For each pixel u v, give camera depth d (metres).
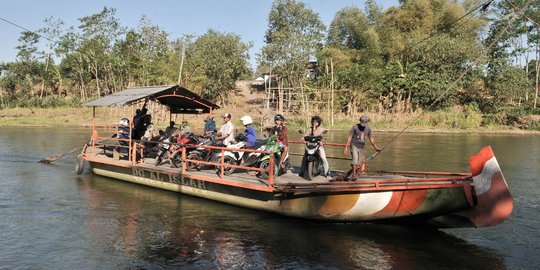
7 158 17.48
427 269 6.34
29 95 48.53
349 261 6.61
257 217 8.84
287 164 10.15
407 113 39.25
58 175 13.62
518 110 38.22
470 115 37.19
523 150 21.86
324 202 8.01
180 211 9.25
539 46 43.97
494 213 6.93
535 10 42.12
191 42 43.12
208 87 42.06
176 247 7.14
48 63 49.78
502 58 41.59
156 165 11.49
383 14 49.72
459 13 43.88
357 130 8.75
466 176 8.17
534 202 10.25
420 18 46.97
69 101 45.88
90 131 31.53
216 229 8.07
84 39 43.62
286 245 7.25
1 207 9.59
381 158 18.27
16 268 6.23
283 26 47.50
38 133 29.67
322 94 39.22
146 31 42.09
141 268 6.28
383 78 40.78
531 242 7.50
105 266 6.34
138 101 12.46
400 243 7.40
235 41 44.91
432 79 39.72
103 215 8.96
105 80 45.06
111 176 12.91
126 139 12.34
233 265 6.41
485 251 7.06
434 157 18.62
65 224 8.34
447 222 7.63
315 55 42.81
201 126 33.91
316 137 9.22
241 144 10.34
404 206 7.58
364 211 7.80
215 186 9.74
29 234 7.73
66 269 6.22
